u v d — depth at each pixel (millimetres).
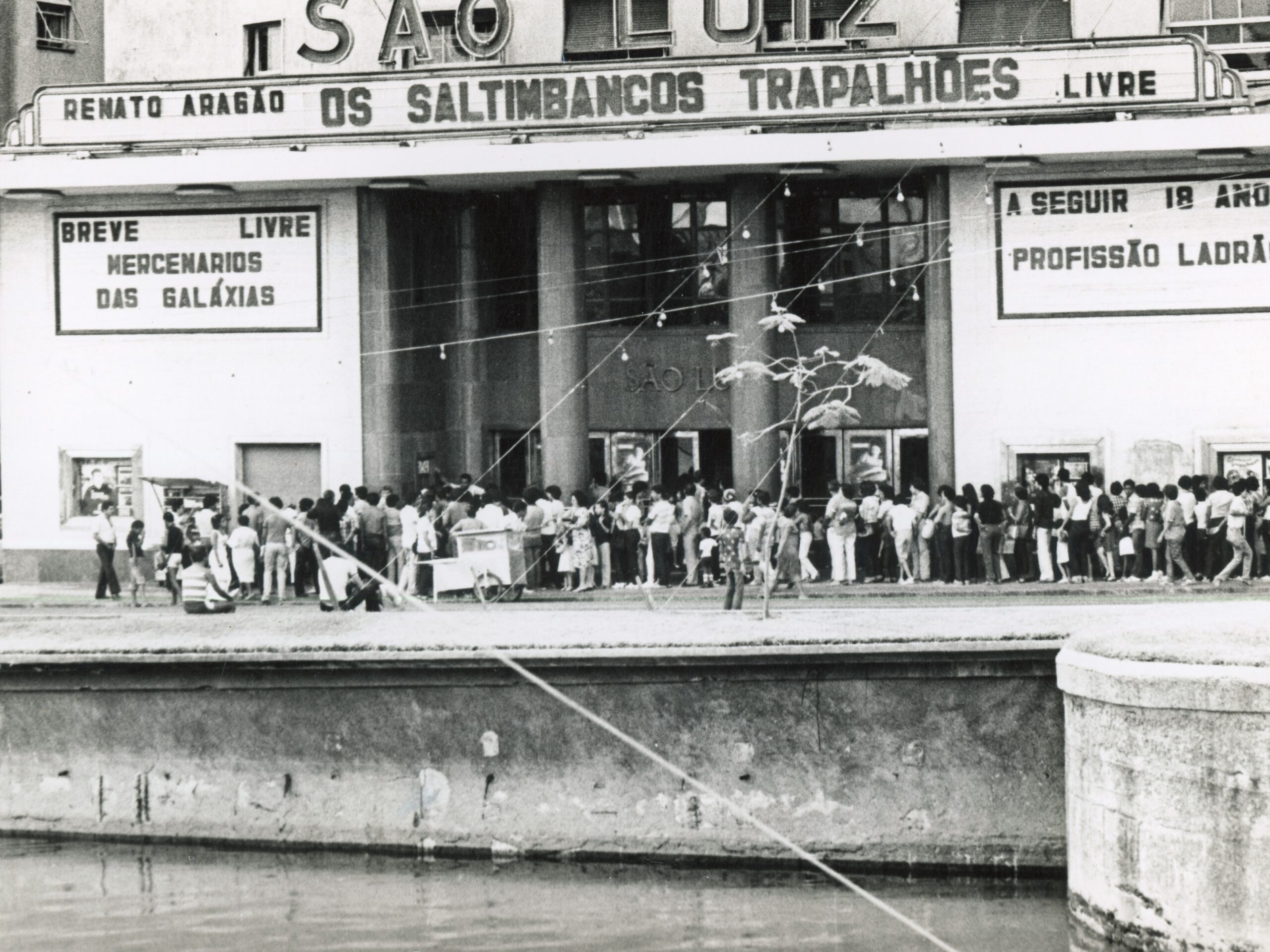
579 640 23078
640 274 42469
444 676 23047
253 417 41188
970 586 36312
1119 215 38531
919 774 22156
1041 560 36781
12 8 53375
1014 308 38844
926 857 22094
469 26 40188
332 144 39375
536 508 37531
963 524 36750
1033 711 21875
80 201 41500
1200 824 17969
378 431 40656
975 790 22031
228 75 43031
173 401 41469
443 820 23188
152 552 41062
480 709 23062
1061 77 37469
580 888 22047
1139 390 38562
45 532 41875
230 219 41094
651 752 22625
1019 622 23172
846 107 37906
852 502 37625
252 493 23625
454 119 38938
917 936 20062
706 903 21375
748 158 37969
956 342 39062
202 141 39875
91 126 40250
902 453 41500
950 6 40000
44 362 41750
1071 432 38781
